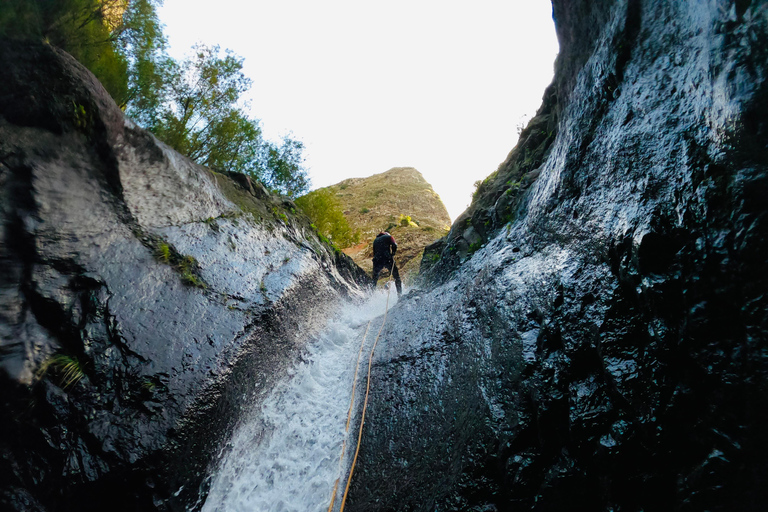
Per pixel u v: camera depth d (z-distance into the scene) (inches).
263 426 136.6
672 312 72.3
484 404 105.6
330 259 284.2
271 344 161.2
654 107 97.1
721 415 60.9
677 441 66.4
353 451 126.6
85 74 138.2
